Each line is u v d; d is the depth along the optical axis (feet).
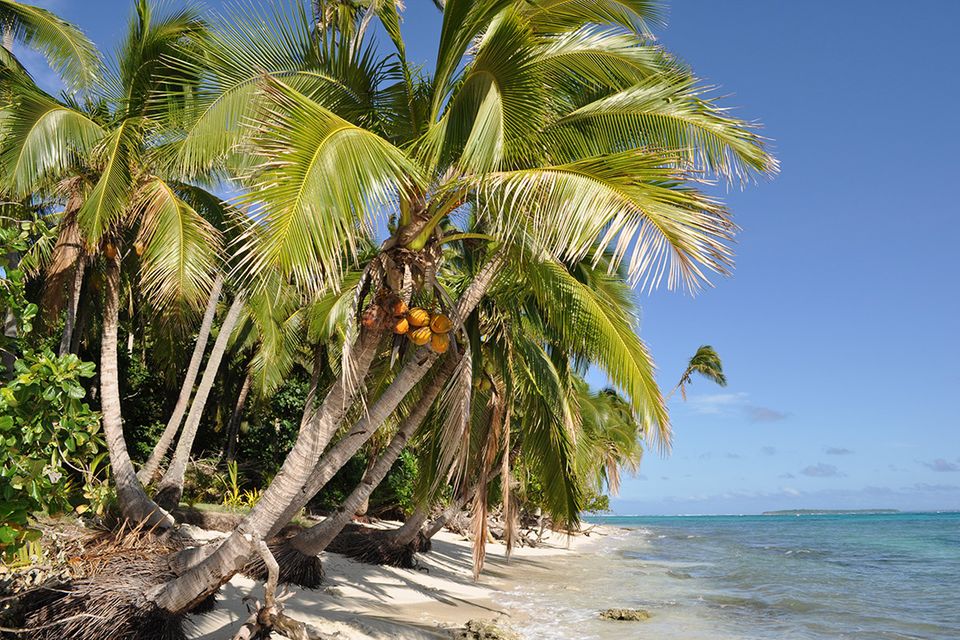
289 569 38.34
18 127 35.88
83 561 25.41
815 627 44.47
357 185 17.93
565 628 40.57
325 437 23.68
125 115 38.83
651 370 25.29
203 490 65.10
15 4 44.39
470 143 20.85
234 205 17.11
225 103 25.18
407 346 28.76
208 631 26.03
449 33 23.80
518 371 40.22
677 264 17.58
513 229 24.40
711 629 42.50
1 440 15.89
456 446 27.81
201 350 49.26
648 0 26.21
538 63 22.22
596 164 19.44
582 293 26.78
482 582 59.21
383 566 53.42
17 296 18.03
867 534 212.02
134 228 43.09
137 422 69.56
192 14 38.81
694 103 23.27
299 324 61.16
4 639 20.89
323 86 24.86
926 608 53.93
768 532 233.96
